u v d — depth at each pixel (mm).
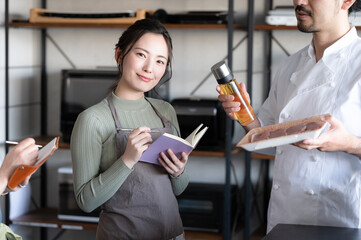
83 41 3566
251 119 1901
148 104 1994
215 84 3398
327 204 1854
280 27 2930
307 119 1624
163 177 1886
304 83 1918
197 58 3410
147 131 1789
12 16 3367
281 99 2076
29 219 3318
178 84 3445
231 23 2926
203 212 3111
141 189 1847
